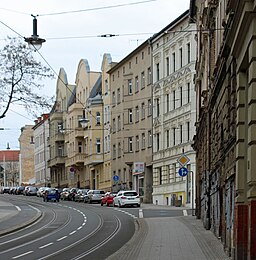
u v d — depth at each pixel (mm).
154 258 16828
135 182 64062
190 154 49312
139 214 40094
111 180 71375
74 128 81562
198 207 33625
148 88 61375
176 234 24250
